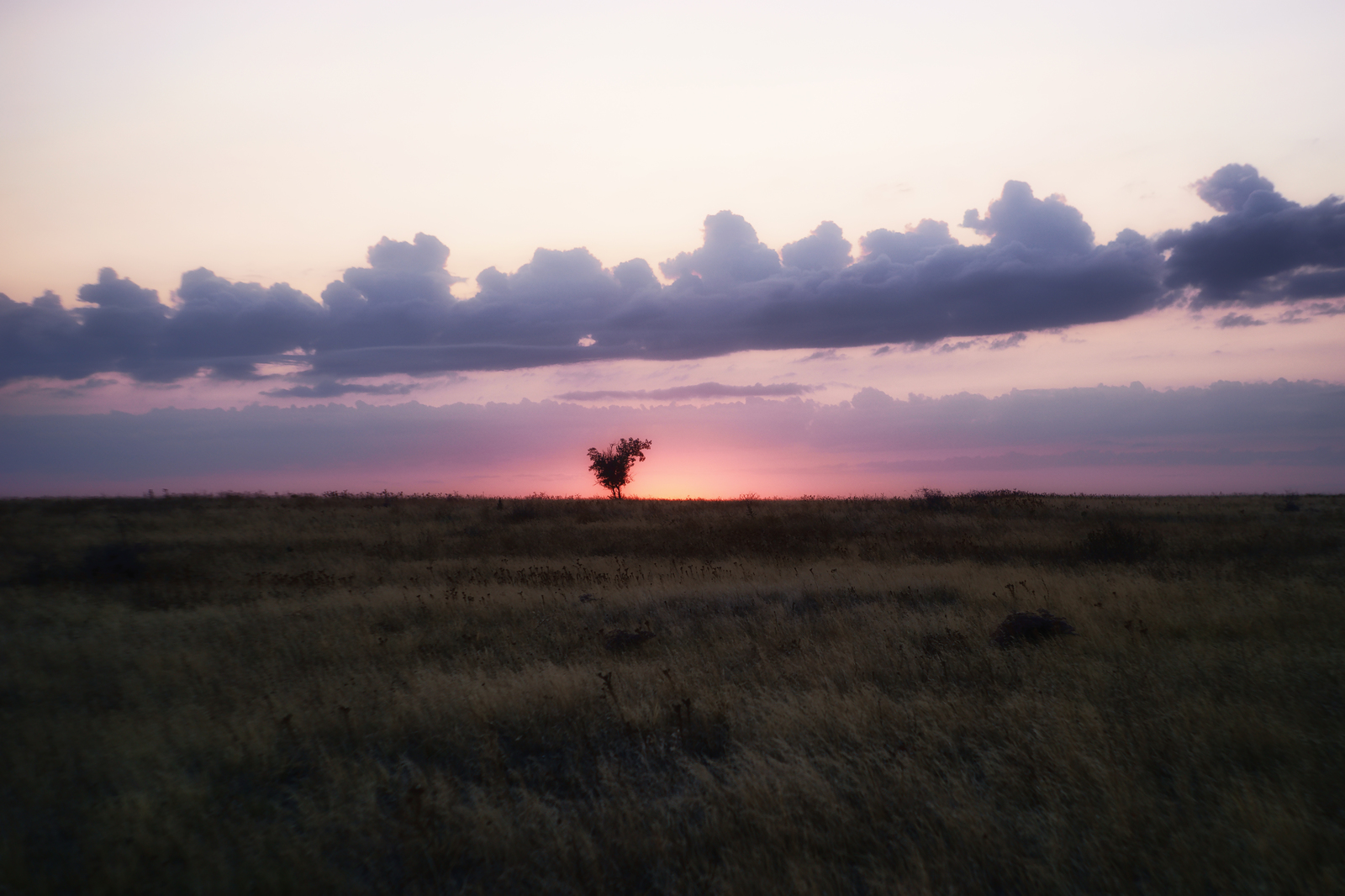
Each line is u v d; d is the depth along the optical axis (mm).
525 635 9492
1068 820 4051
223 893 3732
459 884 3826
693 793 4703
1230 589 10375
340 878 3844
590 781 5105
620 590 12734
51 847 4320
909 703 6094
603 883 3730
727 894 3455
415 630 9766
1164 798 4254
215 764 5492
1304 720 5246
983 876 3613
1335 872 3336
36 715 6594
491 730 6078
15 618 10648
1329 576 11531
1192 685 6230
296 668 8086
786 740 5391
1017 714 5598
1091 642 7754
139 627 10086
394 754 5703
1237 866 3541
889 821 4168
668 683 6883
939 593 11734
